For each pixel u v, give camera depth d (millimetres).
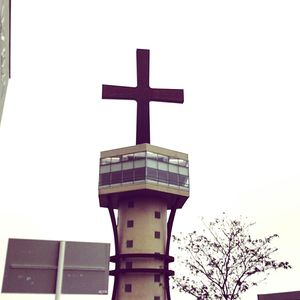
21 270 7664
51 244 7980
